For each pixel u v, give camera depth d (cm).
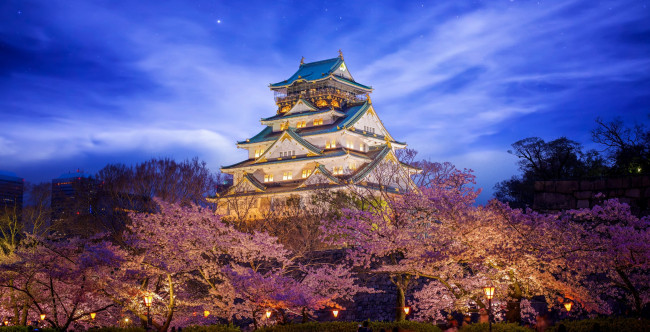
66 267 3356
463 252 2769
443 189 3175
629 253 2550
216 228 3694
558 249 2652
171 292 3359
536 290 2945
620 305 3250
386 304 4831
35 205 8069
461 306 3084
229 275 3312
